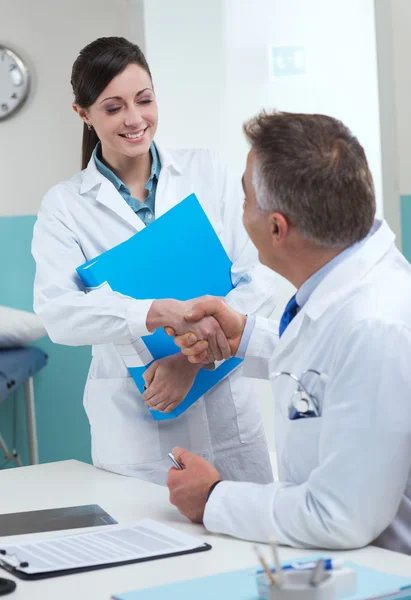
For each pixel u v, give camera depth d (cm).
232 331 175
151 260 184
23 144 403
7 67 398
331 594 90
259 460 208
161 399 182
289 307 134
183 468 140
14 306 403
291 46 347
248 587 102
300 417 124
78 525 140
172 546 122
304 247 124
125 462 192
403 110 410
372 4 354
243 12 342
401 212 419
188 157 214
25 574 112
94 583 110
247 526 123
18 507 153
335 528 114
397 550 125
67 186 205
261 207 124
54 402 405
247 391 208
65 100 403
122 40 191
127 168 202
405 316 119
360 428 112
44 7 399
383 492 113
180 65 338
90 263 180
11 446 403
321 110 353
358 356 114
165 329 175
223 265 193
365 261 123
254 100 345
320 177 117
